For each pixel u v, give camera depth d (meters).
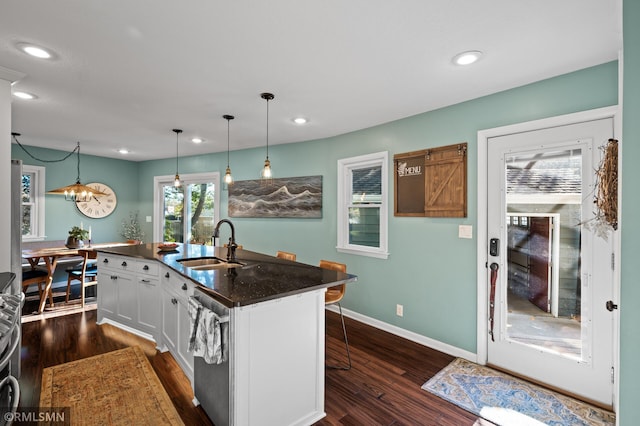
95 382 2.40
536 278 2.42
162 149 5.11
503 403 2.15
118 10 1.57
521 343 2.49
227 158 5.23
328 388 2.32
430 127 3.06
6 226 2.26
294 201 4.45
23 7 1.54
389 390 2.30
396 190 3.34
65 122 3.53
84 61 2.10
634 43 1.16
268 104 2.92
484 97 2.68
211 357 1.67
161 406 2.12
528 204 2.46
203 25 1.70
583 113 2.17
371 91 2.60
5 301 1.33
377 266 3.54
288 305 1.87
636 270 1.17
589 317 2.18
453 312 2.88
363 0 1.50
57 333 3.32
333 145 4.09
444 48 1.94
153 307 3.01
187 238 5.76
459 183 2.81
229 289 1.84
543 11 1.58
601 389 2.13
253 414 1.73
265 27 1.72
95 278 4.58
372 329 3.48
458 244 2.84
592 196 2.16
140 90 2.60
